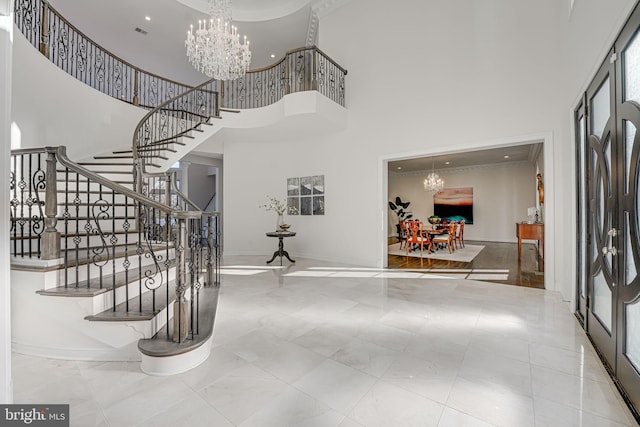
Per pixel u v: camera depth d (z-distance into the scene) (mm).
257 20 7297
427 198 12195
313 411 1710
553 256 4258
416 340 2643
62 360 2275
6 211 993
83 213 3982
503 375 2088
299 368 2176
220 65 4625
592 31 2643
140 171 4109
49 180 2389
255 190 7648
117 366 2191
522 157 9664
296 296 3979
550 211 4254
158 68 9352
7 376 1013
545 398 1834
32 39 4602
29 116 4078
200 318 2674
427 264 6336
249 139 7402
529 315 3254
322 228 6840
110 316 2240
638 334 1785
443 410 1723
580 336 2725
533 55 4418
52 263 2377
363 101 6184
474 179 11250
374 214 6055
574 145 3369
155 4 6641
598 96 2600
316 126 6293
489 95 4773
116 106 5809
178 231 2240
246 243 7703
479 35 4887
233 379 2027
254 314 3293
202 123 6141
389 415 1681
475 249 8750
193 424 1601
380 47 5965
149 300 2646
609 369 2135
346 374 2100
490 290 4270
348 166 6422
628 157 1938
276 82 8430
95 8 6750
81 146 5090
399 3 5750
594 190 2625
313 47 5688
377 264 6031
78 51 6172
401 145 5668
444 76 5207
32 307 2324
